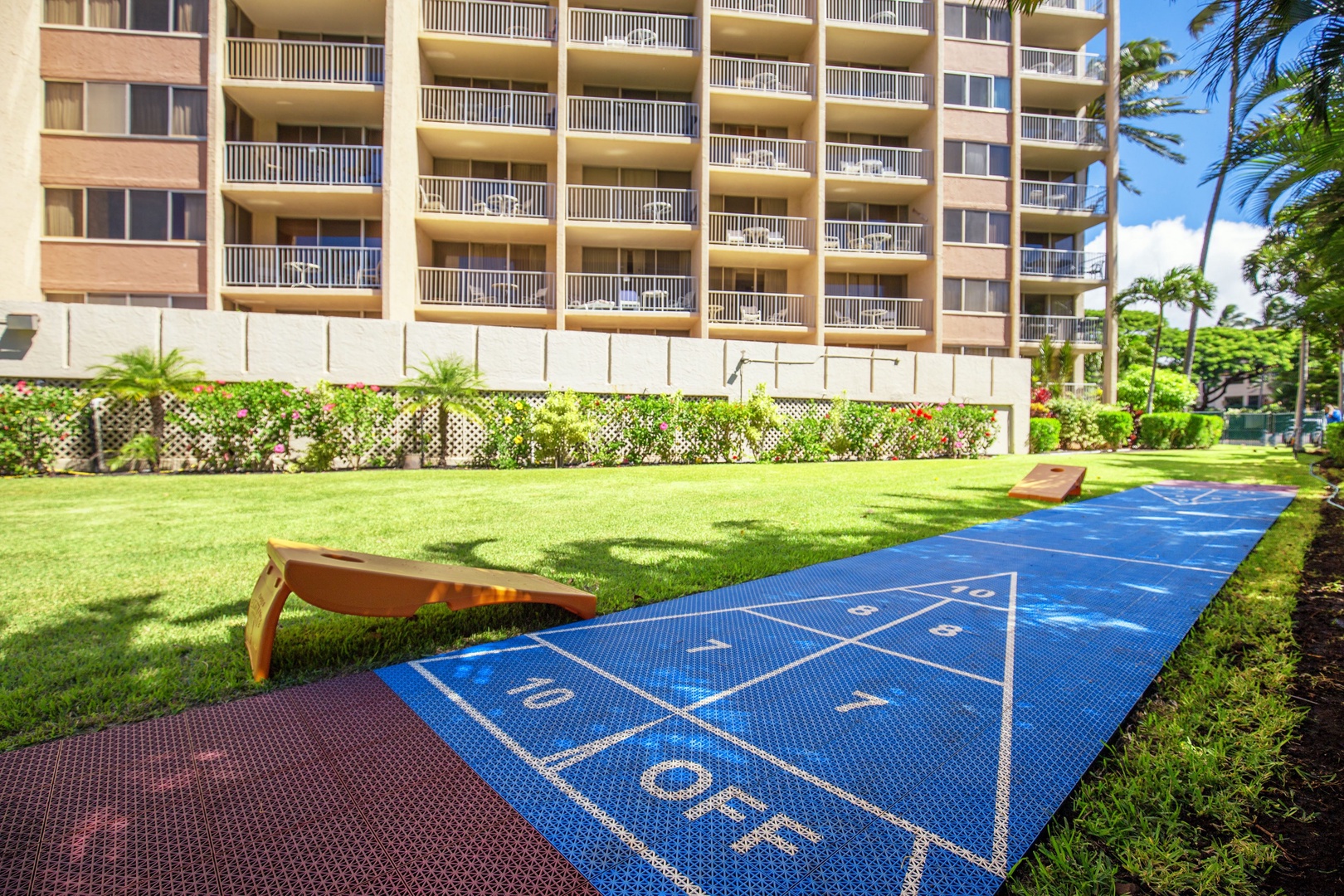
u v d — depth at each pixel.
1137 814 1.86
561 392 13.42
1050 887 1.58
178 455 11.59
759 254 21.23
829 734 2.33
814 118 21.30
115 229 16.67
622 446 13.59
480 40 18.75
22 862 1.64
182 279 16.84
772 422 14.56
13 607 3.64
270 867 1.63
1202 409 51.22
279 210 18.70
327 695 2.64
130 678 2.72
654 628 3.49
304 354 12.66
